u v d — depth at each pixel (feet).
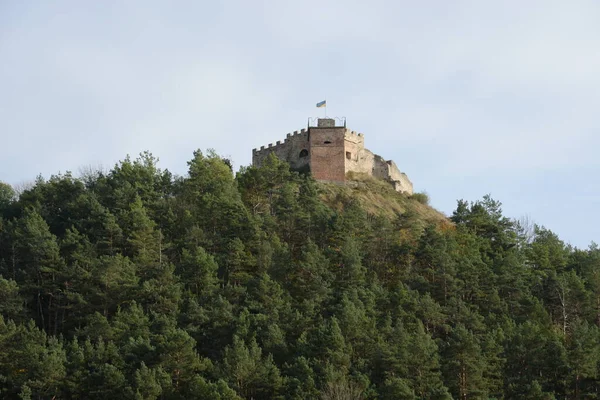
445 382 298.76
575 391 308.40
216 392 273.13
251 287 355.77
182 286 364.99
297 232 435.53
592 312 389.60
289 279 384.27
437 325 353.51
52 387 289.74
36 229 403.13
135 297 359.46
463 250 437.17
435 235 422.41
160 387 281.54
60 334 351.87
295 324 326.85
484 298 386.93
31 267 388.37
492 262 422.82
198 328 325.83
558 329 377.09
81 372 292.81
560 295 395.55
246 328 318.86
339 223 429.38
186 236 414.82
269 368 291.58
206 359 303.89
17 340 315.58
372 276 399.24
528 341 322.55
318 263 376.27
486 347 313.53
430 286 384.27
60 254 401.49
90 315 344.69
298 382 279.69
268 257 390.21
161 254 401.70
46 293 374.22
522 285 400.88
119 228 408.67
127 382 285.64
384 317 341.21
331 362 293.84
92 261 378.73
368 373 298.15
